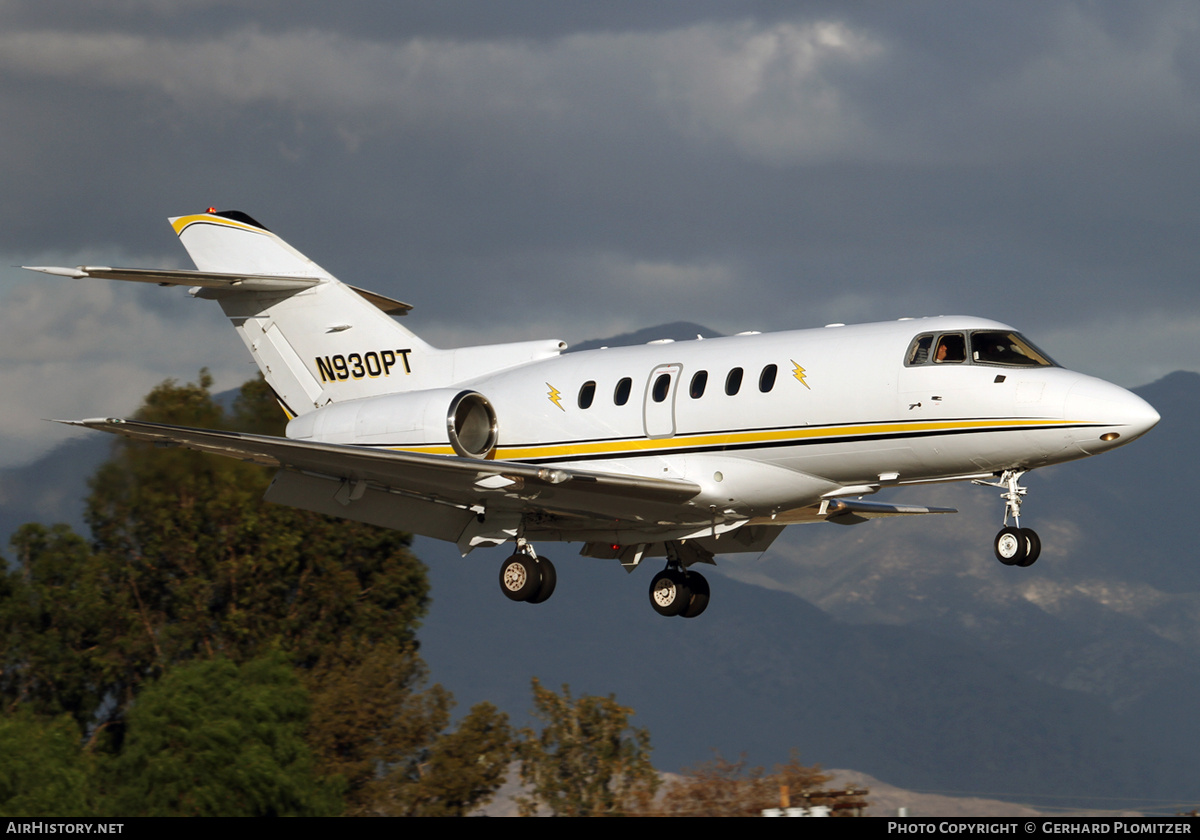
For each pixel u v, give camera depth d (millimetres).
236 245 76625
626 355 67188
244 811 53750
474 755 66312
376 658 78312
